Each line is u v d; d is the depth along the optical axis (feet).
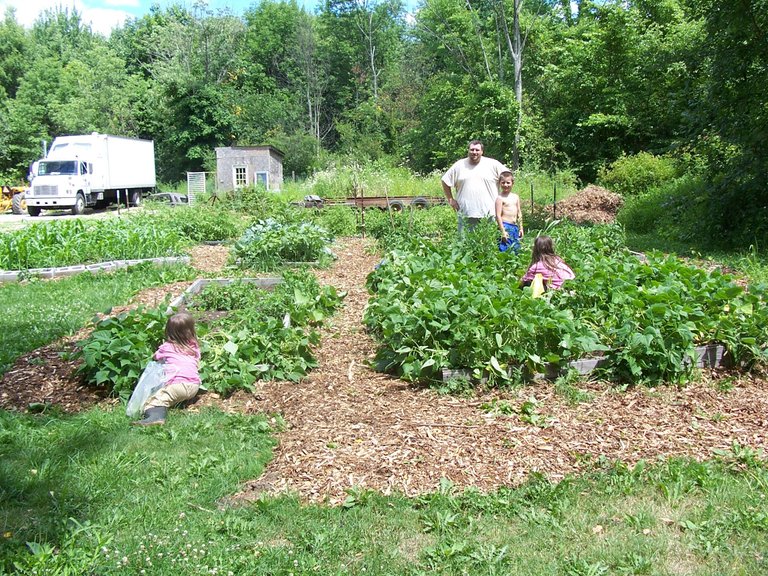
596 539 10.94
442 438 14.67
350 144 163.12
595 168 88.84
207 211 56.75
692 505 11.87
